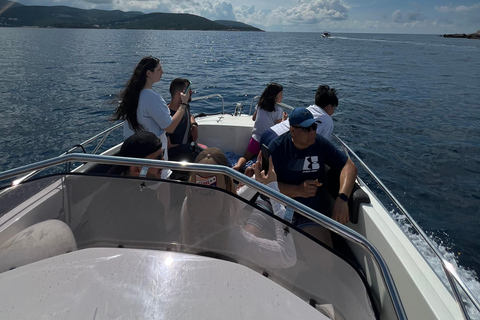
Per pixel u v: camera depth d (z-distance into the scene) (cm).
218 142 368
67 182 130
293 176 206
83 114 824
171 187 127
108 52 2897
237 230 125
